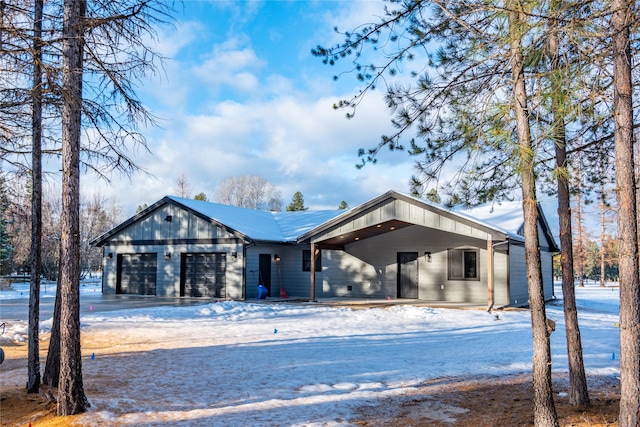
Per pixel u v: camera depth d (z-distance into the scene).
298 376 7.93
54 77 5.19
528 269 5.45
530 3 4.20
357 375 8.03
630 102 4.49
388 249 22.97
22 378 7.84
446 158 6.40
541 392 5.25
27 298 25.03
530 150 4.61
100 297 24.09
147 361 9.09
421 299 21.94
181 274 24.23
